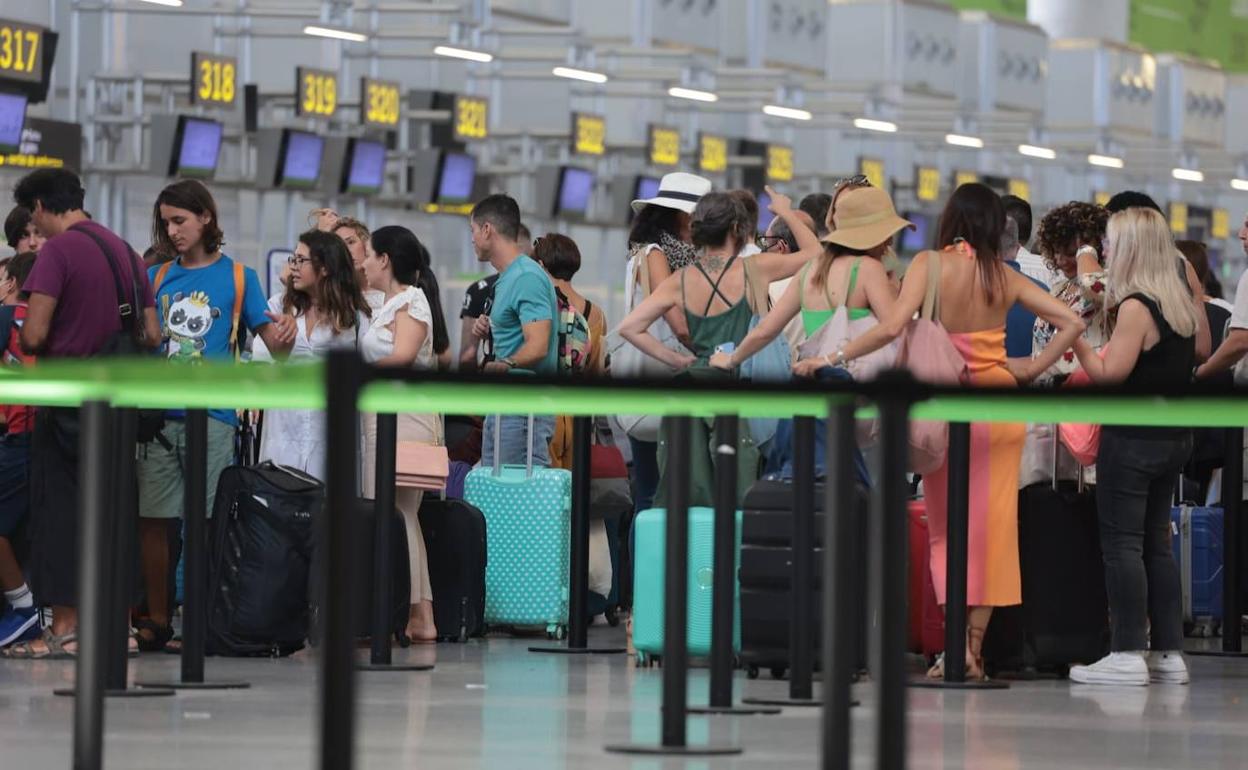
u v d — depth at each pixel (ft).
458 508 65.00
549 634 66.64
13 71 132.87
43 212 56.44
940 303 51.80
